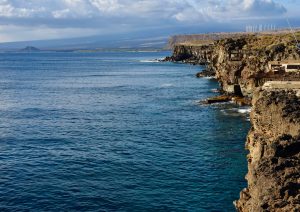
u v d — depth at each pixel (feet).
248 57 369.50
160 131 248.73
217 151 202.39
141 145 216.33
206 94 414.41
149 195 148.05
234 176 165.58
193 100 372.99
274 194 84.48
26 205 141.79
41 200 145.48
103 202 143.02
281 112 114.42
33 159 193.57
